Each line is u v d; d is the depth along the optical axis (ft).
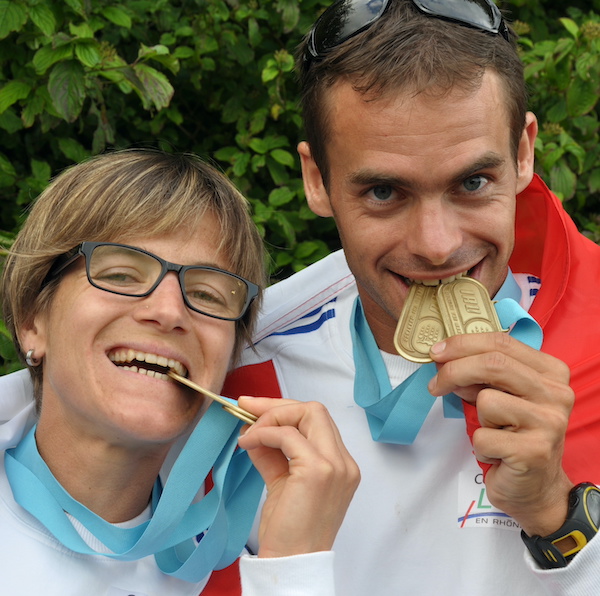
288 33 4.84
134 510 3.21
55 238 3.13
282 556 2.85
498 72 3.01
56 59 4.06
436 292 3.10
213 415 3.14
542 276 3.38
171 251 3.12
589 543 2.88
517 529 3.15
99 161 3.22
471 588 3.13
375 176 2.99
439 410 3.30
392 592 3.20
